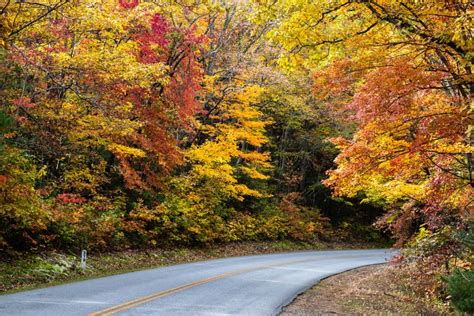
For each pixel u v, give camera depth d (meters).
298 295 13.23
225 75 29.44
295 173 41.16
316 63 8.89
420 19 7.89
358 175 10.42
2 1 11.69
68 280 13.72
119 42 19.16
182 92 20.83
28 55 14.60
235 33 31.56
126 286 12.72
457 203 11.94
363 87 8.74
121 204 21.80
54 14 14.00
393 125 9.16
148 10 17.27
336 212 45.41
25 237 15.07
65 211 16.59
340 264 24.50
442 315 11.94
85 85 16.14
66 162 19.42
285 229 35.62
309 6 8.12
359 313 11.38
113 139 18.64
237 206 33.72
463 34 7.47
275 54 30.62
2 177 12.66
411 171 11.12
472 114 7.87
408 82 8.26
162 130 19.50
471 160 10.64
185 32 21.09
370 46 8.60
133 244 21.77
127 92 17.94
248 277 16.39
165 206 23.14
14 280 12.55
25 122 15.75
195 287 13.16
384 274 19.20
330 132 37.12
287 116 35.97
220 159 23.92
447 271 14.18
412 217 16.22
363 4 7.89
